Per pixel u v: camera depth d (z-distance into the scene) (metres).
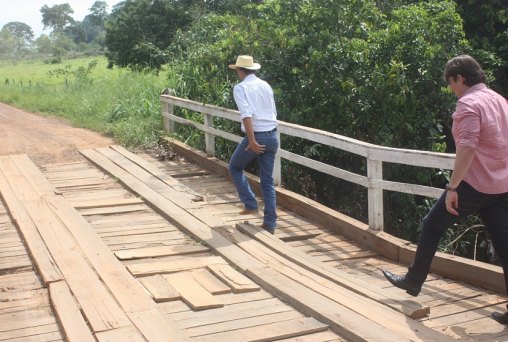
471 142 4.06
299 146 11.06
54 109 18.56
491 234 4.45
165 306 4.69
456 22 10.27
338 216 6.89
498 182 4.23
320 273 5.32
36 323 4.42
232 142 11.35
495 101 4.22
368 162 6.35
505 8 12.38
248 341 4.04
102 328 4.18
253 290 4.98
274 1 11.32
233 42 11.16
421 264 4.61
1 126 15.35
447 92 9.88
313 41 10.60
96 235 6.37
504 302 4.82
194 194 8.18
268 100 6.52
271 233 6.66
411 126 10.12
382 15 10.59
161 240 6.36
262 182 6.64
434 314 4.60
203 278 5.24
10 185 8.68
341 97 10.15
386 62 10.16
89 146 12.00
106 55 30.83
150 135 12.22
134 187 8.48
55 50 94.88
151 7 28.75
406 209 10.35
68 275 5.22
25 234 6.41
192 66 12.94
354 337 4.05
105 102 16.44
